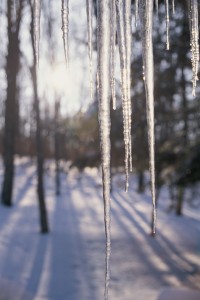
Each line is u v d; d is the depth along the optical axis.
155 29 7.58
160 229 16.92
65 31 1.26
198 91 9.70
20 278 9.92
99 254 12.72
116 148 10.52
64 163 38.47
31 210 20.05
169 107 11.17
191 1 1.33
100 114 1.18
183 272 10.89
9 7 15.79
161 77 9.88
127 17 1.26
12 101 21.23
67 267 11.08
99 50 1.19
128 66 1.25
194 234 16.06
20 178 35.38
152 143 1.26
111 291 9.39
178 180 10.59
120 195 25.36
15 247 12.73
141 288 9.59
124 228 17.14
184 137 11.05
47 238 14.43
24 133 52.03
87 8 1.30
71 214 19.98
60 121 21.98
